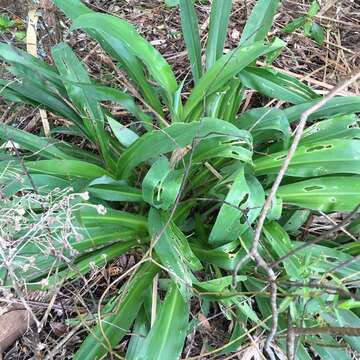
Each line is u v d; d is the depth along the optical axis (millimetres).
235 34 1054
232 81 749
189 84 978
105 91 692
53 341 695
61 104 781
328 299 614
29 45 890
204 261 708
